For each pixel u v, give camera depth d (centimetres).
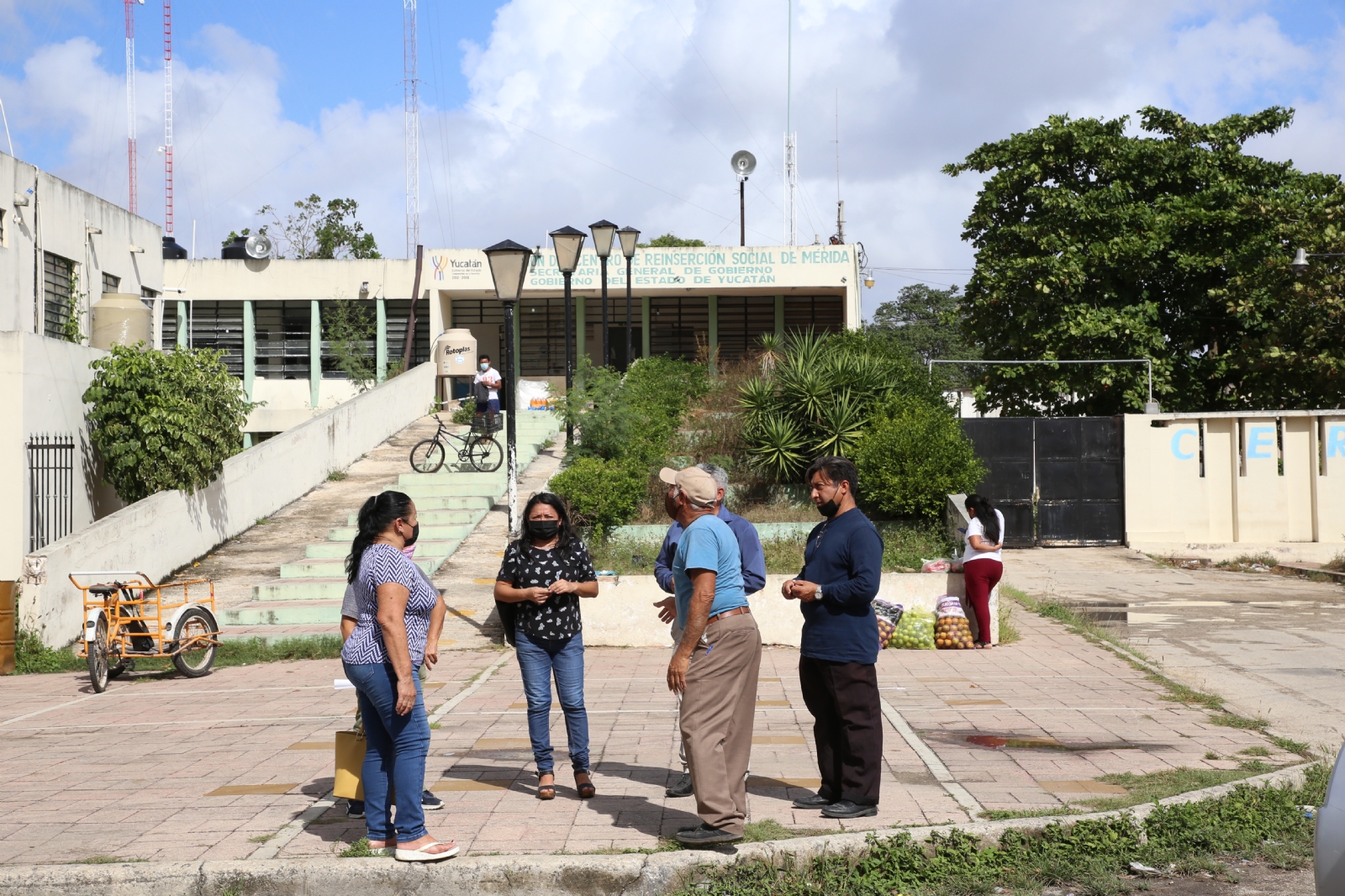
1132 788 610
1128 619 1374
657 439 2073
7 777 695
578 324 3569
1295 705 866
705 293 3509
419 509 1959
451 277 3362
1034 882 490
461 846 521
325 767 712
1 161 1791
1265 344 2475
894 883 486
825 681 571
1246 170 2691
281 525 1941
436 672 1108
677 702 928
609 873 490
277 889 491
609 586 1254
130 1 4019
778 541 1616
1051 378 2588
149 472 1642
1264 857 519
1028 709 857
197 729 869
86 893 488
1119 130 2759
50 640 1291
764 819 562
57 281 1992
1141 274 2617
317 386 3381
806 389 1912
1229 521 2127
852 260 3350
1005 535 2116
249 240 3353
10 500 1422
